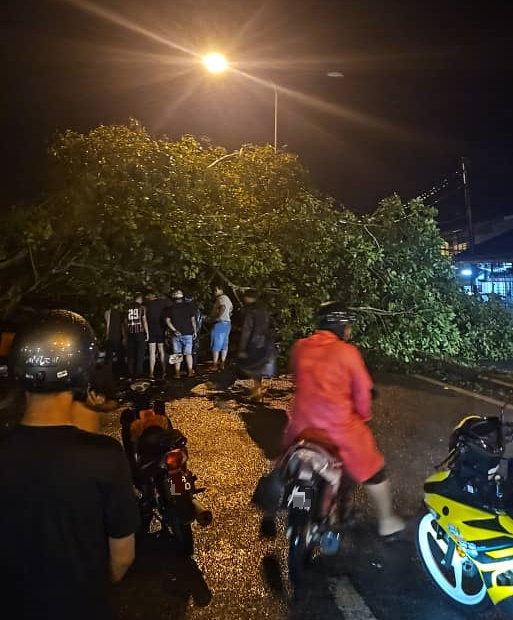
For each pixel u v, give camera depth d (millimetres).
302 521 4000
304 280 12211
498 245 24266
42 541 1878
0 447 1940
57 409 2014
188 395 10156
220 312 12422
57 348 1981
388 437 7699
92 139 11766
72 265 11211
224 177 13539
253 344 9539
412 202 12773
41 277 11227
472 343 13414
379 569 4492
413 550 4773
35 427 1981
